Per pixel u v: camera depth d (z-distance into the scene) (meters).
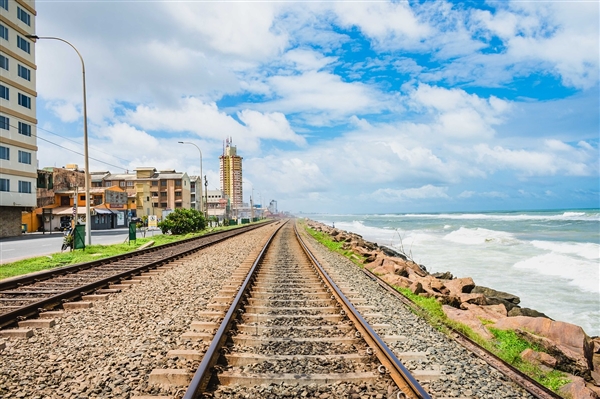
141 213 75.38
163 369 4.42
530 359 5.89
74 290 8.53
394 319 7.30
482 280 17.55
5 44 37.09
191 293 9.06
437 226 69.12
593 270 18.55
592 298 14.01
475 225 66.50
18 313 6.77
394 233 53.47
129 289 9.61
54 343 5.64
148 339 5.72
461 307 9.57
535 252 27.12
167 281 10.75
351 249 22.23
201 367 4.18
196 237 30.61
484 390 4.42
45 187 58.06
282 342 5.54
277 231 42.78
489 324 8.05
